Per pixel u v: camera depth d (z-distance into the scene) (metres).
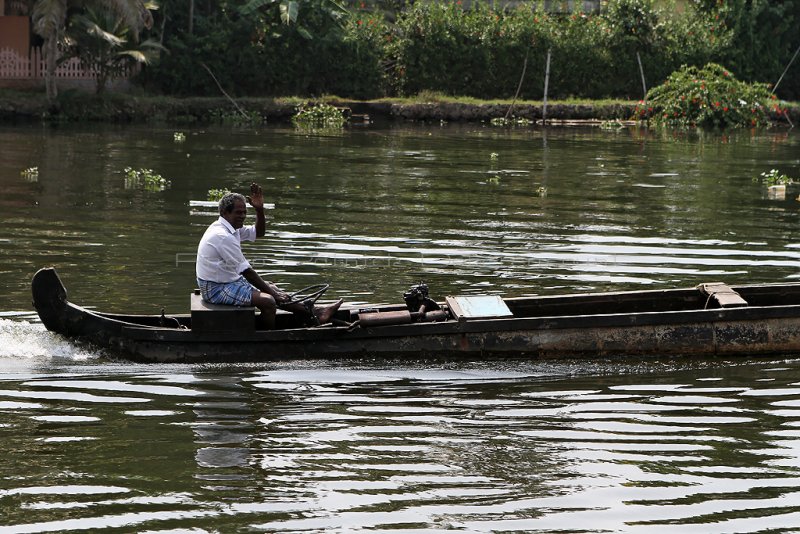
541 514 9.97
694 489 10.55
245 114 57.62
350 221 25.58
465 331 14.66
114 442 11.52
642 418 12.52
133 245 21.88
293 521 9.74
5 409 12.44
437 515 9.91
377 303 17.45
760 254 22.17
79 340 14.60
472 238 23.58
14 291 17.69
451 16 65.44
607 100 65.38
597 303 16.08
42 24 51.75
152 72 60.34
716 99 59.47
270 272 19.66
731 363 14.77
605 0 70.25
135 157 38.53
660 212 27.73
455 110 61.34
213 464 10.98
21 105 53.25
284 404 12.81
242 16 61.12
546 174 36.03
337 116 57.22
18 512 9.84
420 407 12.80
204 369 14.11
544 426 12.21
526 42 65.56
